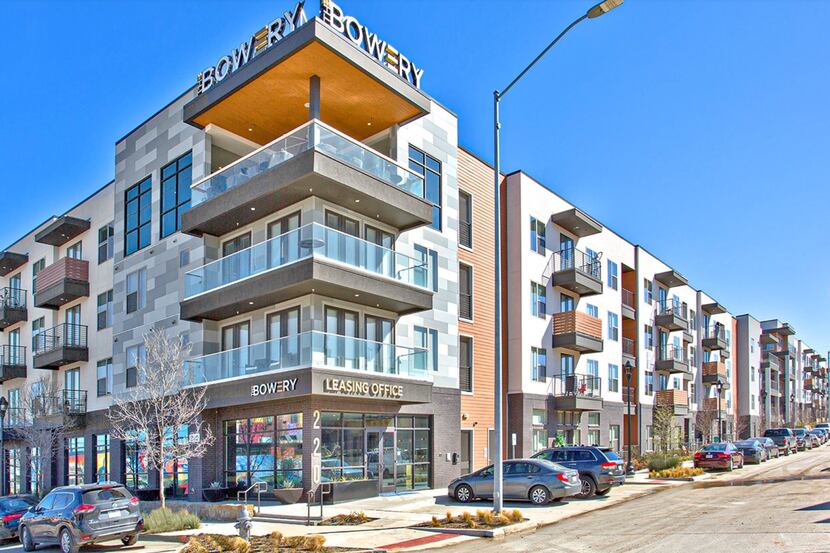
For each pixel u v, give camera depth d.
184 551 14.07
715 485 26.69
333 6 22.47
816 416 117.44
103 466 31.94
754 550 12.10
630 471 31.16
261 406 23.84
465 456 30.30
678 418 54.59
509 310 34.50
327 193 22.98
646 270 51.59
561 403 36.00
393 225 26.48
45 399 33.31
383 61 24.50
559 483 20.78
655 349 52.19
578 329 36.41
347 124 26.78
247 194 23.56
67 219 34.97
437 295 28.66
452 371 28.89
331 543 14.99
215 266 25.36
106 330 32.94
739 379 77.56
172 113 29.09
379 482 24.47
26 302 41.72
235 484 24.66
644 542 13.57
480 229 32.72
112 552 16.30
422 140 28.50
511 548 13.59
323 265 21.64
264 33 23.62
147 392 23.47
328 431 22.55
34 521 17.88
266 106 25.12
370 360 23.56
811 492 21.94
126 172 31.89
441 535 15.72
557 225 38.50
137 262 30.36
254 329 25.25
